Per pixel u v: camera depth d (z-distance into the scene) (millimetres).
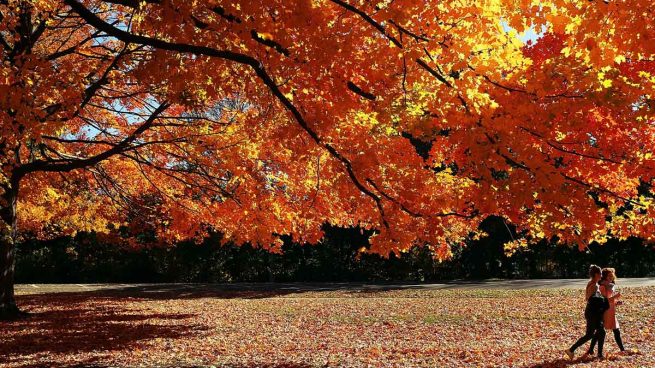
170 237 17844
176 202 14844
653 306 15992
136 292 25984
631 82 5633
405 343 12188
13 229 15680
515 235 32594
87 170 16312
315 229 11203
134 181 17250
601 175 6680
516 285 24766
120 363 10023
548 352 10680
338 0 6098
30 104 7016
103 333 13445
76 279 36562
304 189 11117
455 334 13273
